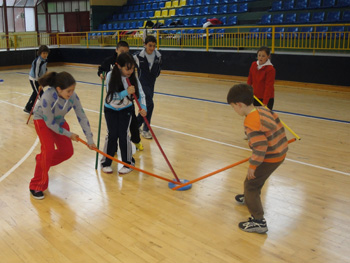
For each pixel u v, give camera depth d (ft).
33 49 55.67
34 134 18.34
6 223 9.78
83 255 8.35
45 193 11.64
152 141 17.04
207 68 40.88
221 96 29.25
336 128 19.42
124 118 12.87
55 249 8.59
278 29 41.34
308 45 35.04
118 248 8.63
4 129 19.25
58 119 10.96
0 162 14.39
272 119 8.40
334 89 31.19
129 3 65.92
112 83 12.19
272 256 8.31
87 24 72.64
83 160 14.52
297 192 11.67
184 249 8.58
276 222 9.84
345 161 14.49
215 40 41.24
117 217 10.11
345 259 8.20
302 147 16.25
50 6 75.15
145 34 34.14
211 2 51.47
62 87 9.94
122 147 13.17
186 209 10.58
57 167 13.80
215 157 14.90
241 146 16.33
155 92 31.27
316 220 9.94
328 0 39.75
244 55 37.22
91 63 54.65
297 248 8.63
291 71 33.76
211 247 8.66
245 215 10.24
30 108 22.85
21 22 72.38
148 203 10.95
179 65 43.55
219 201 11.09
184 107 24.84
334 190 11.82
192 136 17.87
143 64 16.52
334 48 32.19
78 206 10.77
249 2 47.50
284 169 13.62
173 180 12.43
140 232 9.34
